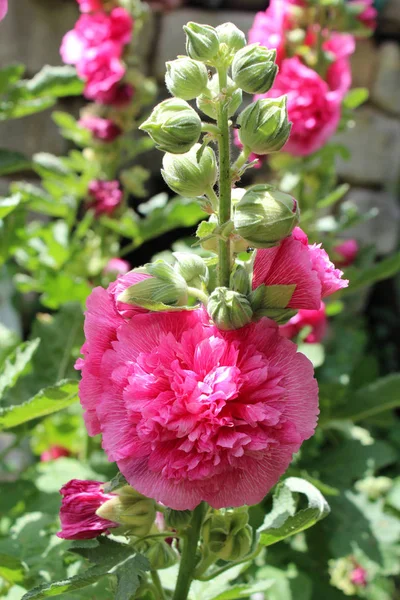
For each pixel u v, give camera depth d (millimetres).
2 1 633
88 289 855
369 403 784
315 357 771
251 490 395
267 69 404
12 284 1321
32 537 560
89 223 923
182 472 387
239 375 393
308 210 906
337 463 830
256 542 470
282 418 395
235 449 384
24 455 1070
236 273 419
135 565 431
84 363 419
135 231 914
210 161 426
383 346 1746
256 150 417
